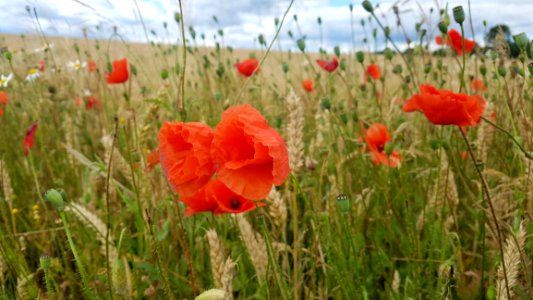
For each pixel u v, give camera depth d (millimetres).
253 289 513
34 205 708
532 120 552
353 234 515
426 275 507
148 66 1087
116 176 702
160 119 764
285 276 466
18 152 924
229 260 317
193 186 326
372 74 950
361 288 446
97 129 1006
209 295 294
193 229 521
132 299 418
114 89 1236
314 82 1066
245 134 302
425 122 789
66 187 758
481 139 569
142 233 529
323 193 637
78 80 1227
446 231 496
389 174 579
